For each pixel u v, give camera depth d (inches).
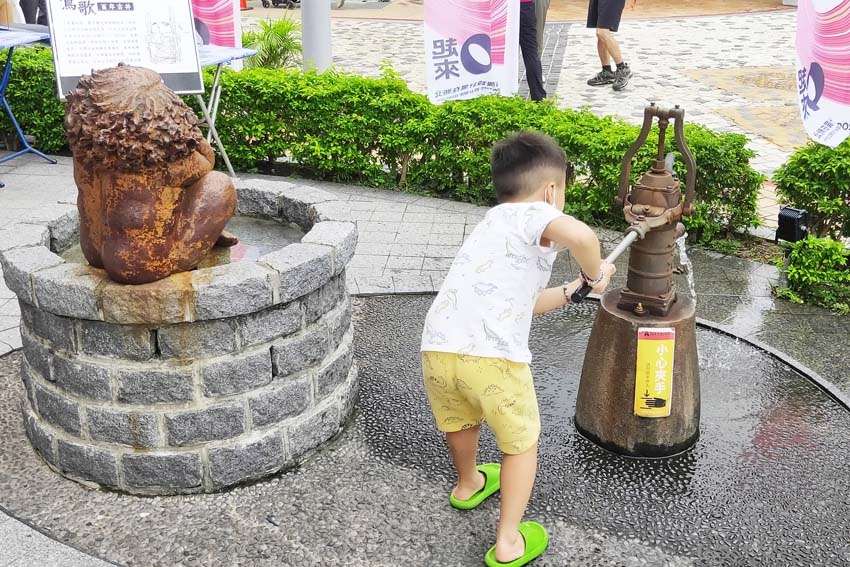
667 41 609.6
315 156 286.4
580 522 122.6
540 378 165.0
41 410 132.2
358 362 169.9
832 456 139.5
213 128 268.2
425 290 203.6
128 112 109.7
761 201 276.4
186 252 119.9
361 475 133.0
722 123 370.9
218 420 125.2
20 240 135.7
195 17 294.5
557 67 507.2
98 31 232.1
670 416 136.3
